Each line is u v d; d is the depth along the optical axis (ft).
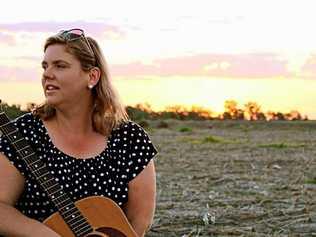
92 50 19.79
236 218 41.83
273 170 70.33
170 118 193.88
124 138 20.29
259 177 63.36
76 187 19.67
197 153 93.91
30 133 19.81
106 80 19.98
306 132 160.35
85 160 19.84
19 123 19.89
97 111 20.02
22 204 19.72
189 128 175.63
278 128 173.88
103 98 19.98
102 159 19.97
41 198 19.52
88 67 19.70
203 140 122.52
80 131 19.97
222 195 51.24
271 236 37.19
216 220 41.24
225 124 186.60
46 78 19.65
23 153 19.42
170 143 116.37
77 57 19.56
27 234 19.01
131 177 20.21
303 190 53.57
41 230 19.03
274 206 45.75
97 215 19.45
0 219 19.11
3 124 19.56
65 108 19.72
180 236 37.58
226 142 117.91
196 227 39.42
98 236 19.29
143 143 20.38
